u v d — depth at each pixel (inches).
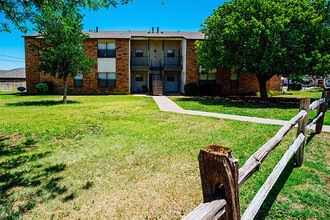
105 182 141.9
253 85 905.5
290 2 528.1
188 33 1008.2
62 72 545.0
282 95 825.5
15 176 150.1
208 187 43.7
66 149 203.5
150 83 981.8
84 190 132.7
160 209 113.1
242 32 533.6
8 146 212.2
